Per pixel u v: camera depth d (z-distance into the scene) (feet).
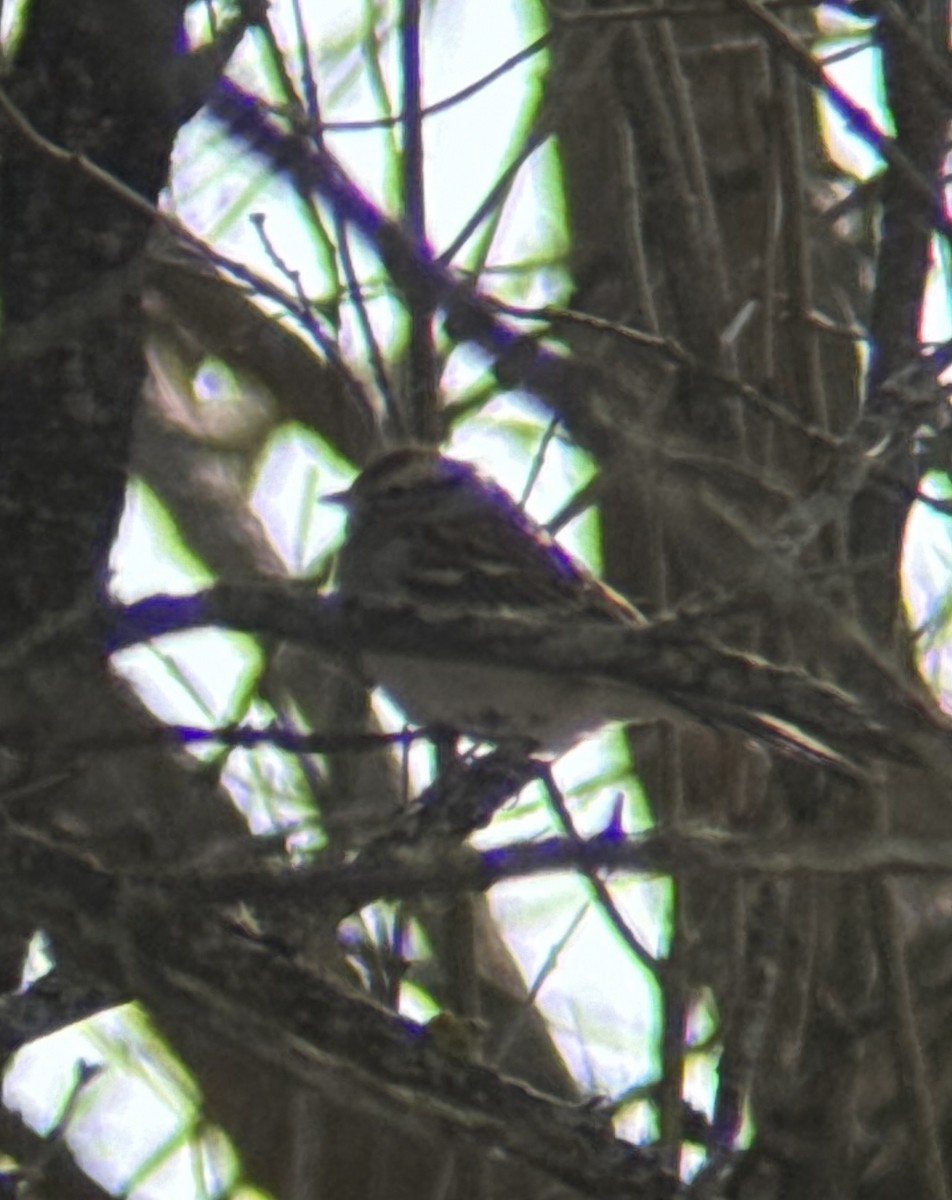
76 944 26.99
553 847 24.40
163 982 27.30
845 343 43.47
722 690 26.66
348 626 25.86
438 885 25.26
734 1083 32.04
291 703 40.83
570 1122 28.50
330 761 39.04
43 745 29.81
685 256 38.42
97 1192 41.19
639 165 39.19
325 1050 27.91
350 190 33.42
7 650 25.99
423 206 34.06
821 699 26.89
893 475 32.83
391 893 25.62
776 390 39.81
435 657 26.08
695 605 29.07
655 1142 32.48
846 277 45.68
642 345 33.88
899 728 26.66
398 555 41.09
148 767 34.96
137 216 32.65
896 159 32.32
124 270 29.48
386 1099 28.48
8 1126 34.73
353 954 35.60
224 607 25.72
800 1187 32.32
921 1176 32.27
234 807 37.60
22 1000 30.40
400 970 34.71
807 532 30.81
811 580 28.66
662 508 34.30
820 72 32.30
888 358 36.52
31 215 32.37
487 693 36.55
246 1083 42.22
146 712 32.22
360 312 34.01
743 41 43.62
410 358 34.83
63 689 29.66
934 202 32.37
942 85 32.58
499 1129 28.32
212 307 52.13
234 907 28.96
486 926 44.93
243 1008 27.76
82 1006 30.48
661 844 23.66
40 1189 40.86
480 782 35.53
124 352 32.22
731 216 45.52
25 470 31.73
